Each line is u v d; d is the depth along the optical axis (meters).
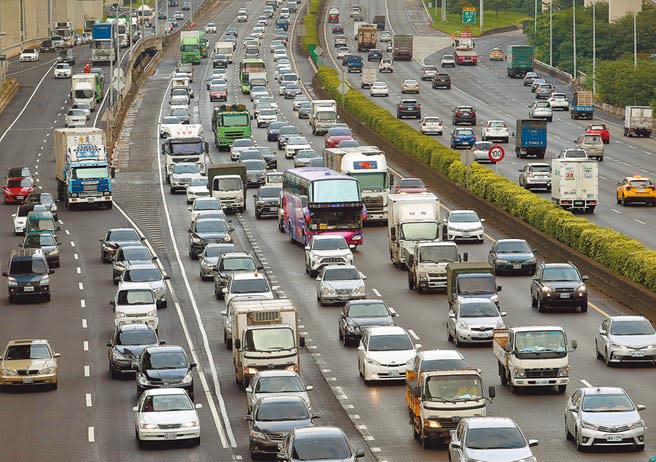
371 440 118.56
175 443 119.81
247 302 146.75
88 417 131.25
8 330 173.25
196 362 153.50
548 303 171.25
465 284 169.50
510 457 100.19
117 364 146.88
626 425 112.12
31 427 127.81
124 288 172.12
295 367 139.50
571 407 116.00
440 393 115.44
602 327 148.25
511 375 133.75
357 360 151.75
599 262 189.88
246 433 123.88
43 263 193.25
